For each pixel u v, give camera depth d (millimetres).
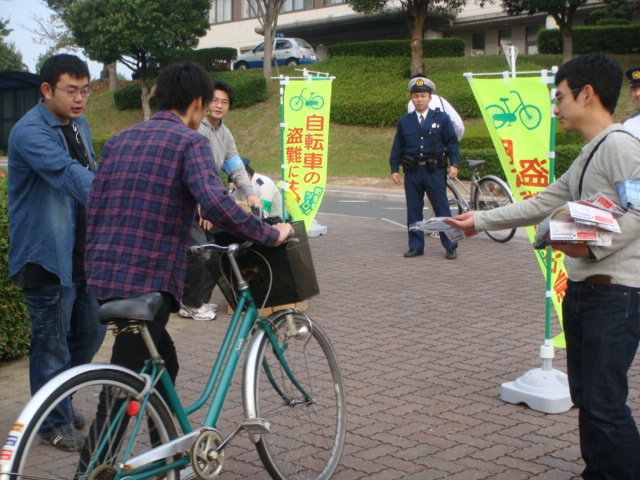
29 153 3662
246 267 3465
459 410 4500
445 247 8836
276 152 26969
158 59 32062
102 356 5629
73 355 4262
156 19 30344
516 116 4562
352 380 5016
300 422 3729
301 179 8469
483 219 3545
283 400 3654
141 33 30250
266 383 3559
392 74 29453
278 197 7805
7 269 5160
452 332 6070
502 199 10094
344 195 18094
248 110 30906
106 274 3057
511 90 4559
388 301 7055
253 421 3270
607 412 3088
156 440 3078
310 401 3781
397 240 10195
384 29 41688
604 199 2947
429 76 28031
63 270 3801
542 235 3031
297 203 8492
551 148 4496
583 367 3154
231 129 29562
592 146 3111
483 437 4121
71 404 2814
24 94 14883
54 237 3789
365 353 5574
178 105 3285
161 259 3086
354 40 43500
